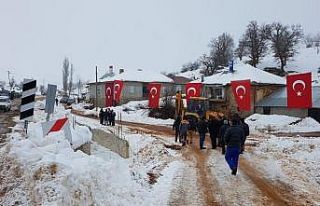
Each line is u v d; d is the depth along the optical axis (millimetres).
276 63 98812
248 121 40625
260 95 49719
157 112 48344
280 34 96812
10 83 99500
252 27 98438
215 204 9039
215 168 13766
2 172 7012
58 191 6223
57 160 7520
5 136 11945
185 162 15039
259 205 9039
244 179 11891
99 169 8453
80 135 12922
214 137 19906
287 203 9250
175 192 10023
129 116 47875
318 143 20172
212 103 35125
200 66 115688
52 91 11711
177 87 67875
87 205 6910
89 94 74250
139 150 17922
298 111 44812
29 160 7121
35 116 24516
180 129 21719
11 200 6297
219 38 101688
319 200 9594
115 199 8164
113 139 15508
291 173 13031
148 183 10750
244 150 18891
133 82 64562
